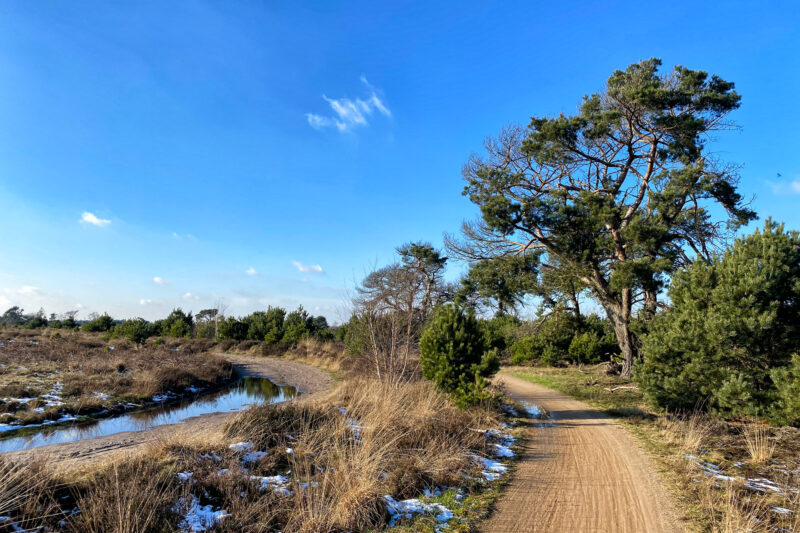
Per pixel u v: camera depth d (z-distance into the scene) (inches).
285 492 247.4
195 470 260.5
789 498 248.7
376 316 725.9
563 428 456.4
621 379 849.5
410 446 334.0
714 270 474.3
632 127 812.6
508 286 921.5
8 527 181.3
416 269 766.5
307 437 350.9
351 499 225.0
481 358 521.3
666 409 480.1
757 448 336.8
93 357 1053.8
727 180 823.1
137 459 265.1
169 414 641.6
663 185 767.7
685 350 459.2
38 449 430.6
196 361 1182.9
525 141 850.8
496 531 211.9
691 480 285.0
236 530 203.0
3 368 816.3
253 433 349.1
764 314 399.2
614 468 315.9
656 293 734.5
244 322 2143.2
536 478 294.7
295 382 1039.6
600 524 219.8
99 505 198.5
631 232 701.9
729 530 203.8
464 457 320.8
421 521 220.7
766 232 447.5
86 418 581.9
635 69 829.8
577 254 818.2
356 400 502.6
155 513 201.9
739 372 416.2
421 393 514.6
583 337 1198.9
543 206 781.9
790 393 357.4
